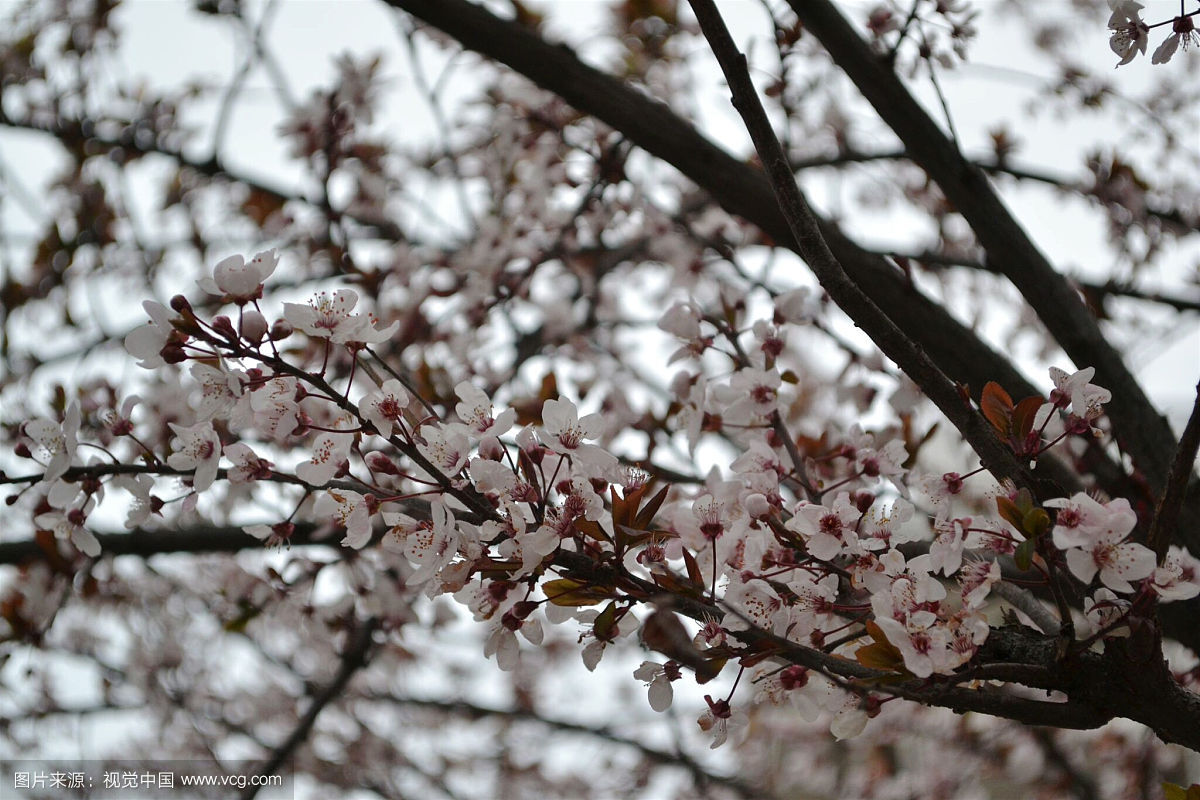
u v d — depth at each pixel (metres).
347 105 1.58
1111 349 1.22
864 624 1.02
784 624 1.02
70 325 1.91
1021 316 1.91
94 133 1.97
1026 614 1.08
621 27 1.86
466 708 2.56
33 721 2.36
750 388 1.12
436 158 1.96
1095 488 1.21
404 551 1.02
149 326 1.00
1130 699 1.00
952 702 1.00
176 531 1.33
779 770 2.76
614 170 1.52
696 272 1.63
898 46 1.21
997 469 1.02
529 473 1.01
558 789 2.87
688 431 1.14
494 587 1.01
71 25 1.98
